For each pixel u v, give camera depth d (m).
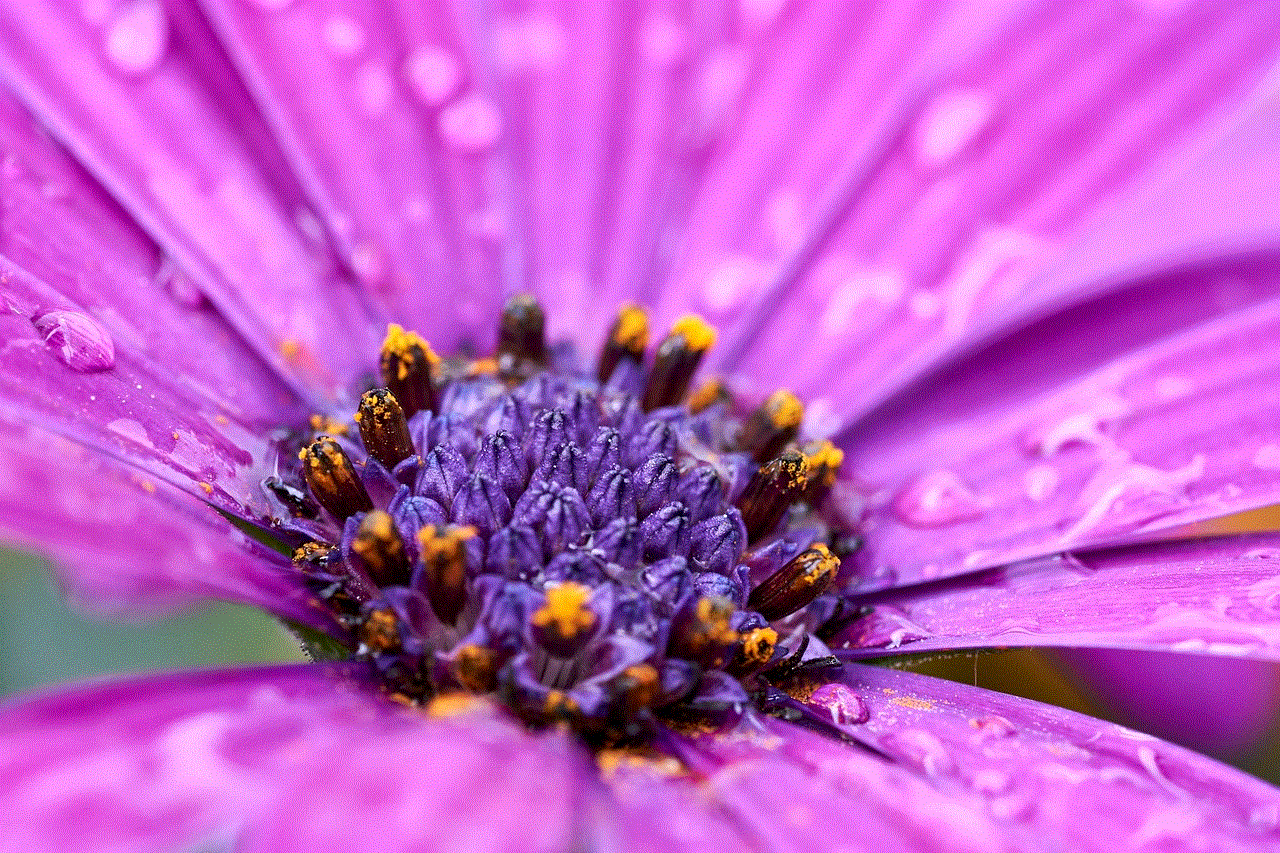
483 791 0.07
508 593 0.08
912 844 0.08
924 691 0.08
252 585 0.08
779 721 0.08
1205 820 0.08
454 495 0.08
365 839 0.07
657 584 0.08
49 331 0.08
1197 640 0.08
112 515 0.08
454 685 0.08
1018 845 0.08
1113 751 0.08
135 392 0.08
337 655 0.08
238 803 0.07
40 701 0.07
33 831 0.07
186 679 0.08
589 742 0.08
